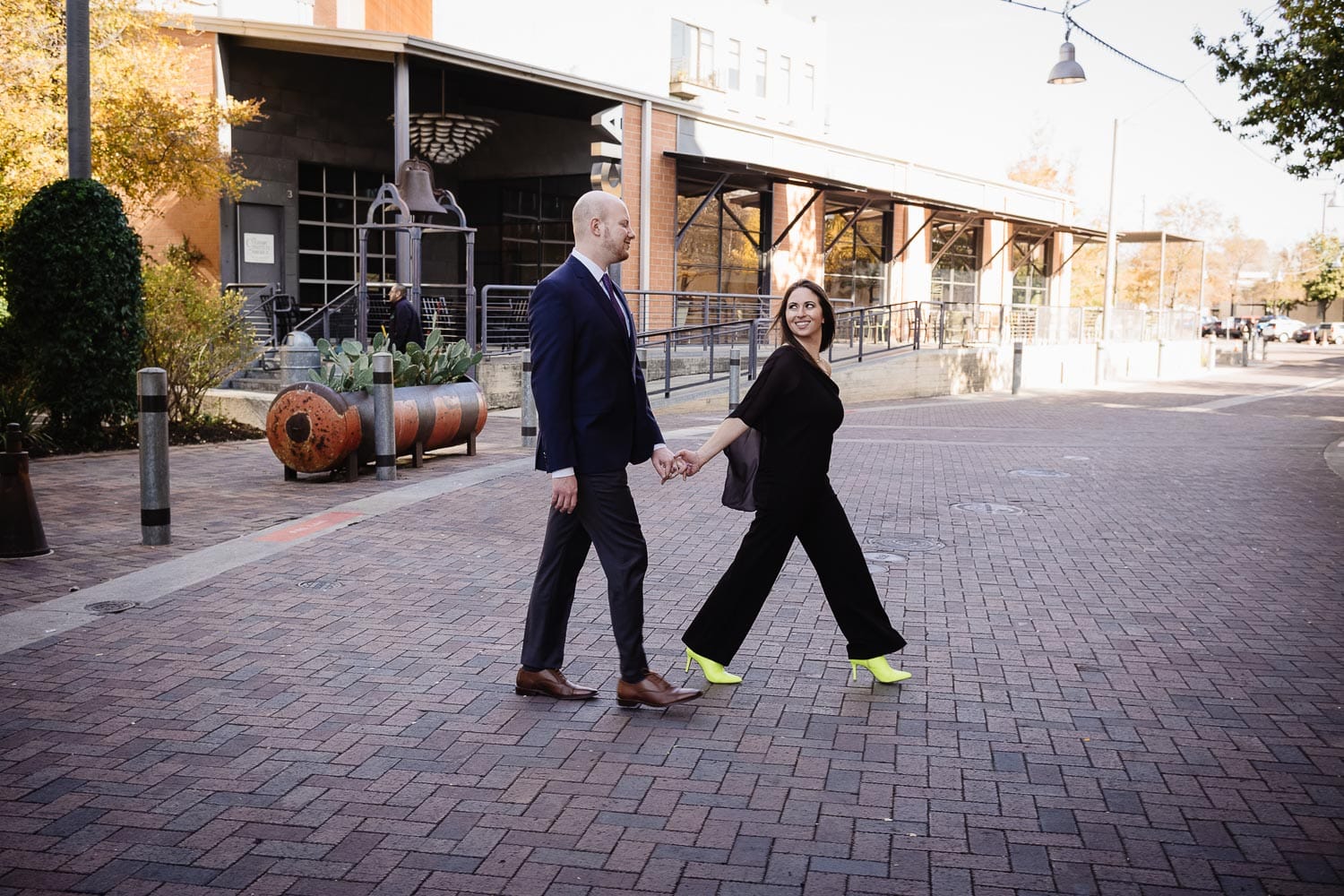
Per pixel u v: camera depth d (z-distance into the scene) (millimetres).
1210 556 7637
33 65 15031
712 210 26719
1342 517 9250
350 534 7770
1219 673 5086
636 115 23875
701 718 4469
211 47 19500
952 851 3350
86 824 3475
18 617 5672
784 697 4730
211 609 5887
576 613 5969
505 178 26047
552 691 4656
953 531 8453
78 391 11805
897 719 4469
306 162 23219
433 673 4961
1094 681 4961
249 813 3568
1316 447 14781
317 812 3580
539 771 3914
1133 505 9750
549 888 3109
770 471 4684
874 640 4852
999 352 28969
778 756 4078
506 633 5566
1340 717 4527
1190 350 40531
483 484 10000
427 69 21516
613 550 4484
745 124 26828
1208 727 4406
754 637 5621
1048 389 29594
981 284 39188
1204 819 3584
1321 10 13516
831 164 30453
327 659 5133
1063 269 44812
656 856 3301
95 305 11680
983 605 6289
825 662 5223
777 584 6727
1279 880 3191
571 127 24609
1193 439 15852
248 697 4625
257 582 6438
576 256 4465
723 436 4664
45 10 15820
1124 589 6691
